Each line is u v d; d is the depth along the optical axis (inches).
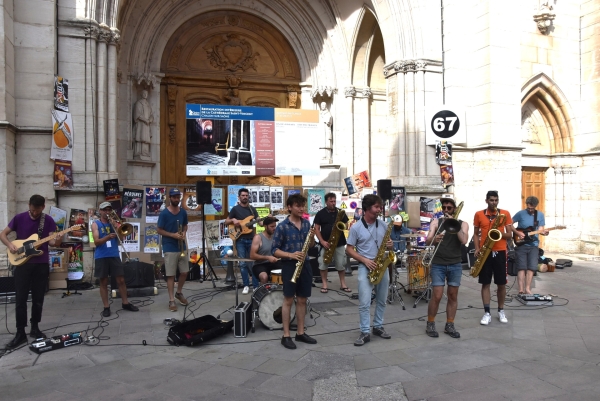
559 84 482.0
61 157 322.7
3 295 283.6
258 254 247.9
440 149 435.8
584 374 167.9
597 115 476.7
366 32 525.3
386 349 195.8
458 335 210.7
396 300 285.3
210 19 525.0
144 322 237.5
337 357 186.1
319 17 534.0
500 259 231.8
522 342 204.4
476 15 446.6
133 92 472.7
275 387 158.2
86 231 328.8
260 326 230.7
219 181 520.4
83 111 338.3
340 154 542.0
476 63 447.8
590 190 482.0
